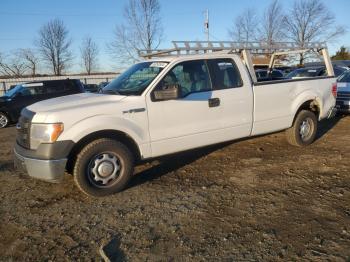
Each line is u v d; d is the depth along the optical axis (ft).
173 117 16.96
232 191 16.01
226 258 10.71
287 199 14.87
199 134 17.87
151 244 11.71
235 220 13.16
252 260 10.55
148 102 16.29
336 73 40.86
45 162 14.34
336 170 18.28
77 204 15.21
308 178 17.28
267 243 11.46
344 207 13.87
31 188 17.40
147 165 20.24
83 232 12.75
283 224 12.69
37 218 14.03
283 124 21.39
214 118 18.24
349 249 10.89
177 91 15.97
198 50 18.94
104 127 15.20
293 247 11.15
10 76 145.07
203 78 18.13
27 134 15.15
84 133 14.82
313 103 23.07
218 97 18.26
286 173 18.12
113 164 15.75
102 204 15.08
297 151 22.18
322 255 10.64
